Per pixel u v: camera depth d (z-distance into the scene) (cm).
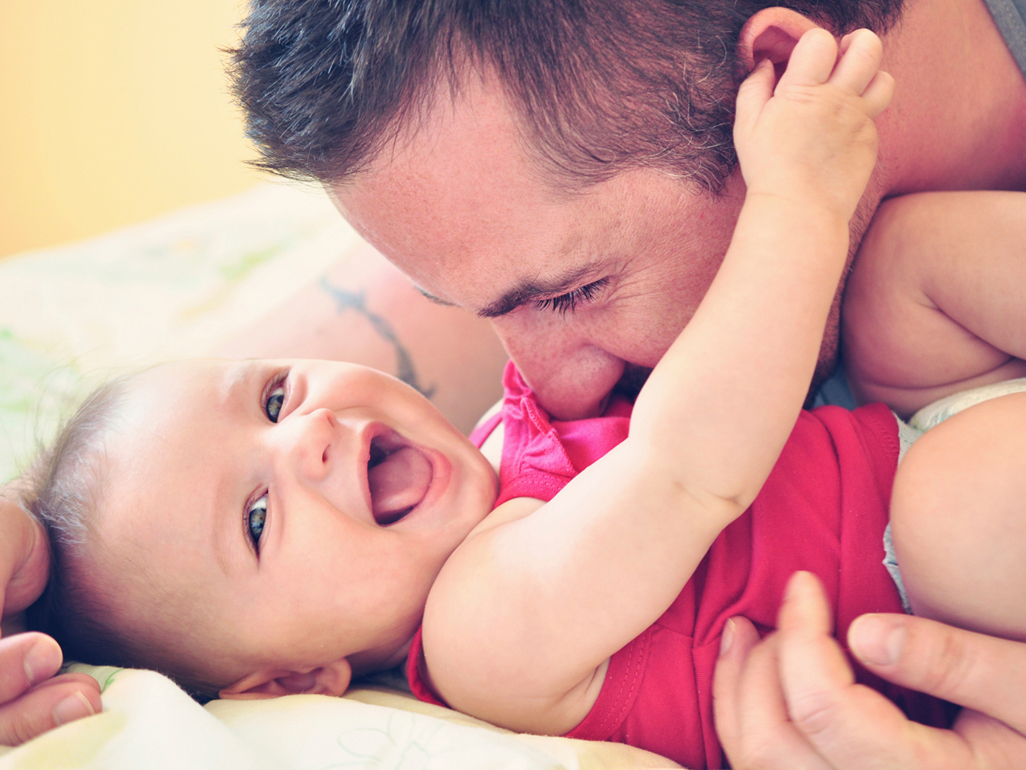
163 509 81
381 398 92
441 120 57
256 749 63
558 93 56
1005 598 61
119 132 296
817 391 91
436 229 62
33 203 293
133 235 199
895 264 78
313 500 82
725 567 73
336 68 58
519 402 91
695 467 61
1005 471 61
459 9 54
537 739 66
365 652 87
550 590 66
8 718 63
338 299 125
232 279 171
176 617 82
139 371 97
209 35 293
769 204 60
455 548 84
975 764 58
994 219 71
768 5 62
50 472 88
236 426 86
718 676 69
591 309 73
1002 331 73
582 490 68
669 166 62
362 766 61
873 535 73
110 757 60
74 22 284
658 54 58
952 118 79
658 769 64
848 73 61
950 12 76
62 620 83
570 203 61
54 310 164
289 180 69
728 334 60
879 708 58
